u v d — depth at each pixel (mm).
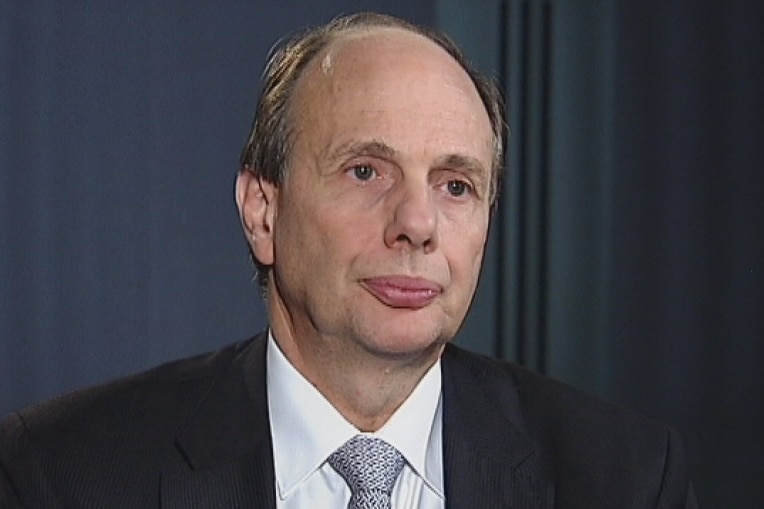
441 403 2379
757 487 4473
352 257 2039
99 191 4047
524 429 2438
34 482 2217
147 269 4082
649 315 4457
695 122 4438
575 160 4379
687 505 2438
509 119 4316
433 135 2043
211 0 4082
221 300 4133
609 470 2369
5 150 3975
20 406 4012
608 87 4391
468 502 2268
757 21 4422
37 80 3988
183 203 4094
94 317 4059
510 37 4301
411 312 2045
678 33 4410
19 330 4000
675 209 4449
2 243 3982
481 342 4363
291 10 4125
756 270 4477
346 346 2104
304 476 2215
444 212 2084
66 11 4004
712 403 4504
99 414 2332
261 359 2387
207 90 4094
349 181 2064
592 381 4422
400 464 2227
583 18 4355
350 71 2084
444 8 4234
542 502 2311
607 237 4410
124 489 2197
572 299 4398
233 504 2195
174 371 2463
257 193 2268
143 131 4062
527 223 4367
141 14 4043
